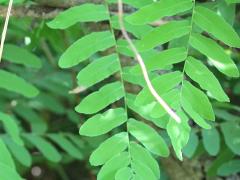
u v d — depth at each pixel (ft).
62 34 1.40
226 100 0.95
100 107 1.01
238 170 1.44
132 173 0.95
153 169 0.97
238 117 1.49
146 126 1.00
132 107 1.01
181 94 0.94
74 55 1.03
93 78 1.03
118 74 1.18
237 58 1.54
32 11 1.22
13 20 1.43
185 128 0.92
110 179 0.95
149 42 0.98
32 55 1.33
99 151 0.98
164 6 0.98
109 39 1.05
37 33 1.43
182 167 1.58
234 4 1.16
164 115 0.95
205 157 1.59
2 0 1.16
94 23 1.25
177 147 0.91
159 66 0.97
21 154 1.52
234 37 0.97
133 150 0.98
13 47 1.32
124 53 1.05
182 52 0.98
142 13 0.98
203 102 0.94
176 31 0.99
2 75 1.24
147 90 0.94
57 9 1.22
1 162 0.98
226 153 1.47
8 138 1.53
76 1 1.17
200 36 0.99
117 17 1.07
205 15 0.99
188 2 1.00
